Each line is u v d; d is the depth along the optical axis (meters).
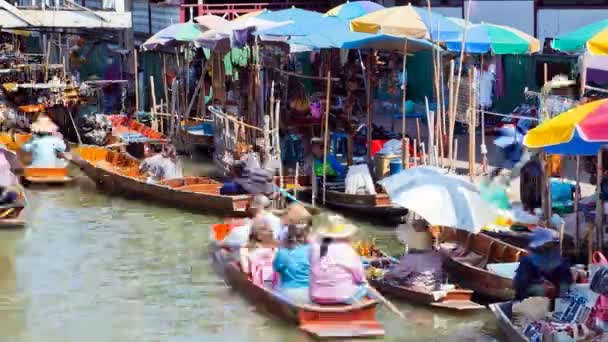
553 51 73.69
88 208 62.38
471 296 41.78
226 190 59.66
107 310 43.22
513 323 37.69
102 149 74.94
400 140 62.34
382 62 84.00
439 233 46.34
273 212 48.69
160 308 43.28
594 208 48.31
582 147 42.06
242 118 69.94
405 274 42.16
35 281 47.41
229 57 88.62
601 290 35.03
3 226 57.25
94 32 107.19
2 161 57.66
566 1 74.25
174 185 64.25
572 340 34.03
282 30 64.00
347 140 66.56
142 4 106.69
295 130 69.25
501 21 79.75
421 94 88.44
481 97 70.50
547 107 51.94
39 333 40.66
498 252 44.47
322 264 39.09
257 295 42.19
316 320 38.97
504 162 66.00
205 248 52.44
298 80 77.06
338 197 57.69
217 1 101.19
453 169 55.12
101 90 96.69
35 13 91.94
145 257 51.12
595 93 57.19
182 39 78.12
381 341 38.56
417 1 87.31
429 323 40.44
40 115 74.31
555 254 37.84
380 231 54.88
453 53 70.75
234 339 39.41
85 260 50.78
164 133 87.69
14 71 100.38
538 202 50.91
